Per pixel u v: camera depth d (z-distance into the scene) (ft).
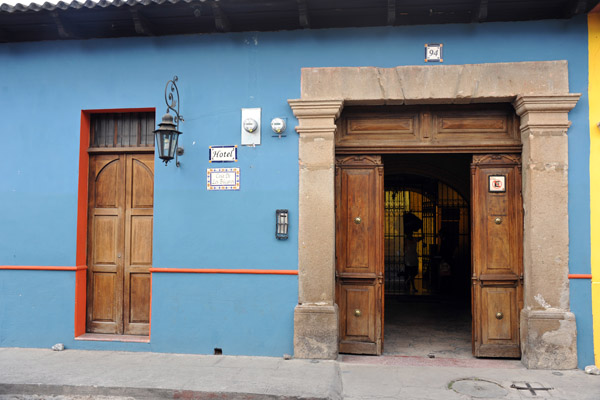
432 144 17.33
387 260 37.73
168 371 15.37
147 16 17.16
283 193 17.21
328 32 17.25
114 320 18.83
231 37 17.76
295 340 16.76
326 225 16.85
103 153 19.06
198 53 17.92
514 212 16.94
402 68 16.75
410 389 14.07
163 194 17.79
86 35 18.51
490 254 17.04
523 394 13.64
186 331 17.43
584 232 15.89
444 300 30.76
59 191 18.47
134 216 18.88
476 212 17.17
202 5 16.24
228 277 17.31
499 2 15.65
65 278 18.22
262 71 17.54
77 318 18.28
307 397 13.29
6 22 17.74
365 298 17.58
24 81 18.80
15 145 18.72
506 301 16.98
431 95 16.61
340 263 17.65
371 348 17.46
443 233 34.32
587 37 16.16
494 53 16.52
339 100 16.75
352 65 17.11
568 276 15.81
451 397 13.47
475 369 15.80
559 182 15.94
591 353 15.65
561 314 15.67
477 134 17.24
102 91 18.43
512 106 17.10
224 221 17.46
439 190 34.81
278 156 17.29
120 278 18.81
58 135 18.58
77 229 18.37
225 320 17.26
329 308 16.67
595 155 15.96
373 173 17.71
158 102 18.12
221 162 17.58
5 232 18.57
